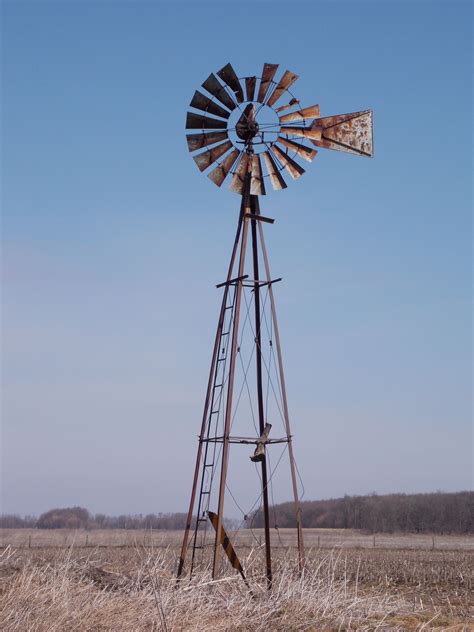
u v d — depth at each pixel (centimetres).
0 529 7500
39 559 2669
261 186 1911
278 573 1706
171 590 1502
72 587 1466
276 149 1912
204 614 1407
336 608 1531
